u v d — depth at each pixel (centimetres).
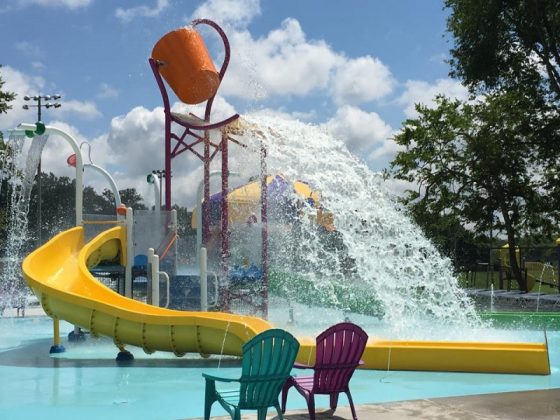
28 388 775
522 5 2422
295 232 1911
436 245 2777
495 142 2516
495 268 2642
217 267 1289
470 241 2795
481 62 2567
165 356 1041
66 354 1082
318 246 1916
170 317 927
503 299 1920
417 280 1722
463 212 2662
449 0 2619
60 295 998
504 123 2592
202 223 1612
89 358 1035
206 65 1353
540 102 2567
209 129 1302
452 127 2608
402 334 1192
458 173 2655
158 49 1360
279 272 1888
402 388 733
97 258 1189
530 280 2375
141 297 1445
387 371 845
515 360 824
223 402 500
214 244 1312
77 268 1132
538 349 828
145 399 701
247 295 1300
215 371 889
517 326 1341
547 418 543
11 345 1213
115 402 686
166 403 678
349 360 554
